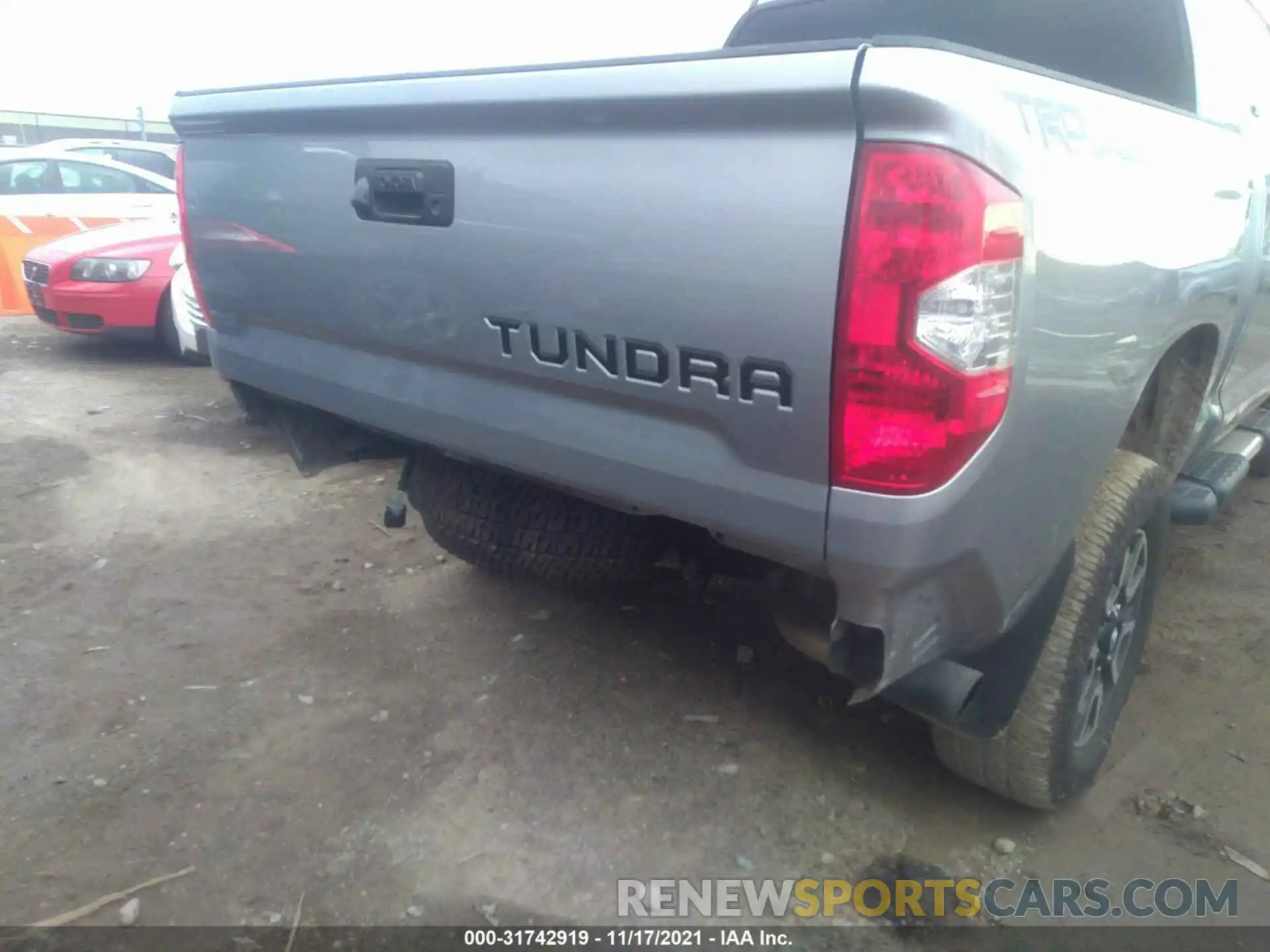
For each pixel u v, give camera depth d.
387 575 3.83
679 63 1.72
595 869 2.34
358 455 3.04
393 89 2.17
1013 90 1.66
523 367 2.12
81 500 4.58
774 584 2.21
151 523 4.33
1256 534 4.34
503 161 2.03
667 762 2.72
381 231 2.30
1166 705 3.04
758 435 1.77
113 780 2.63
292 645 3.32
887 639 1.76
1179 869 2.37
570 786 2.62
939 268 1.54
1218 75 2.93
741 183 1.69
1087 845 2.44
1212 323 2.66
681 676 3.15
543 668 3.18
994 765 2.35
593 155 1.88
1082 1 2.95
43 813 2.50
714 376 1.80
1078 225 1.79
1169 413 2.87
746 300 1.71
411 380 2.41
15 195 9.44
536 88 1.91
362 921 2.19
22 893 2.24
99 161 9.94
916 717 2.94
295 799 2.56
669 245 1.79
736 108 1.66
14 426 5.68
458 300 2.20
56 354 7.83
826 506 1.72
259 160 2.59
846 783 2.65
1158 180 2.16
